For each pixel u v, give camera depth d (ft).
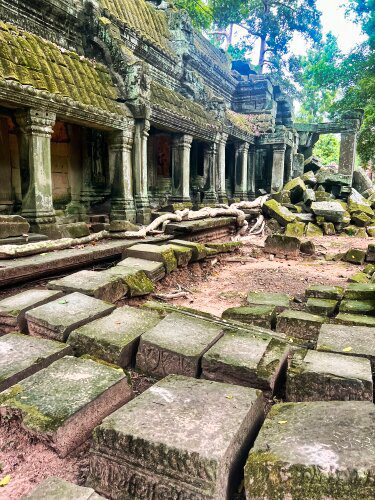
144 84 32.37
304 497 5.93
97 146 34.78
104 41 32.14
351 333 12.53
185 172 42.75
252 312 15.46
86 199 34.42
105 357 11.43
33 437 8.11
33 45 25.13
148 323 13.16
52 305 14.10
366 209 53.21
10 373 9.81
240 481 7.29
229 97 68.64
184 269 24.11
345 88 88.84
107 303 14.61
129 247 23.85
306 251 32.73
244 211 46.88
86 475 7.56
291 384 9.86
